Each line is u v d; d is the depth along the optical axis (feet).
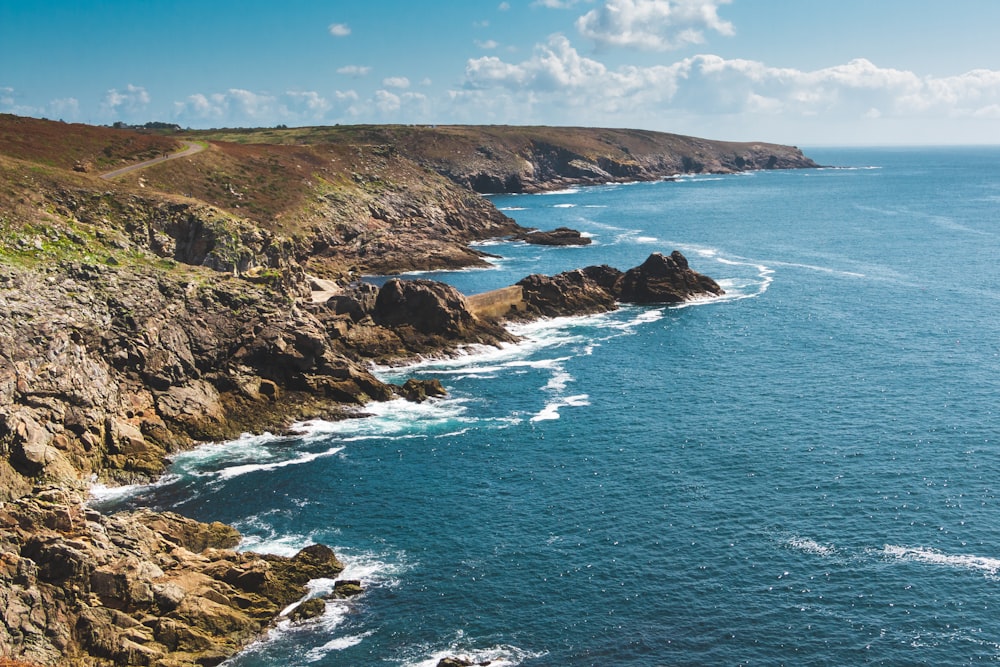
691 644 146.30
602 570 169.37
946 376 285.43
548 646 146.51
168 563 157.69
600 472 215.92
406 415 259.80
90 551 146.20
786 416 252.21
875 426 241.55
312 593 162.50
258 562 163.12
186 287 263.70
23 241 257.14
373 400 269.44
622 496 201.77
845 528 183.32
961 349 318.45
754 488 204.03
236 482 212.02
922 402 260.01
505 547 179.22
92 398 220.02
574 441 237.25
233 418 246.88
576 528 186.80
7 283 230.48
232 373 257.55
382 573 169.58
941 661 139.95
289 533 186.19
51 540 143.84
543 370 305.73
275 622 153.38
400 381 293.23
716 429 243.40
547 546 179.32
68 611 138.41
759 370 300.20
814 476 209.67
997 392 266.98
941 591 159.12
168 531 171.42
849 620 151.53
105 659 134.51
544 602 159.12
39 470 195.21
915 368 295.69
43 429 203.92
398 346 316.60
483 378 296.30
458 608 157.58
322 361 270.46
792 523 186.09
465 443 237.04
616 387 285.02
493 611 156.66
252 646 146.92
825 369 298.35
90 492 203.21
